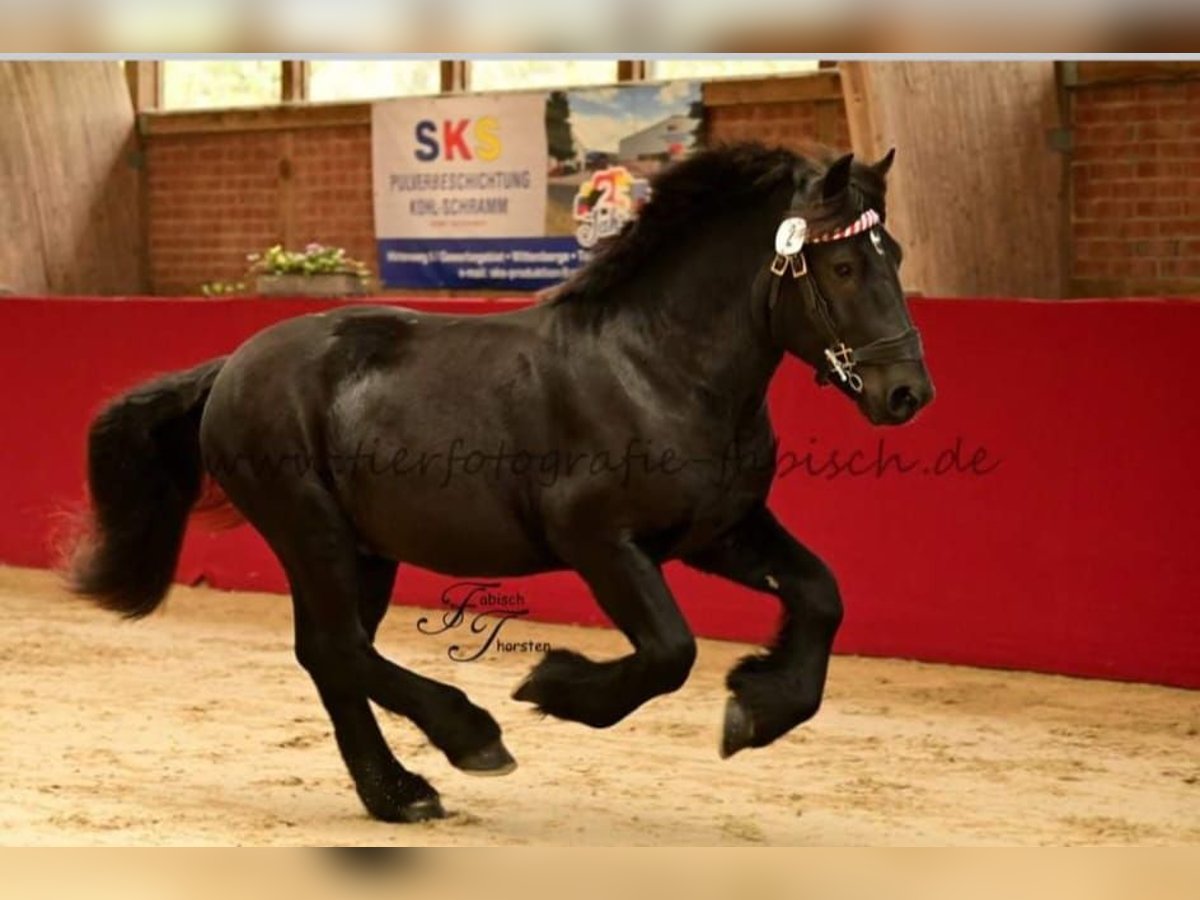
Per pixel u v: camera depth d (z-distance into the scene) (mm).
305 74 16516
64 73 16906
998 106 11875
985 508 9688
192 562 12734
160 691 9016
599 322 5891
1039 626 9539
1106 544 9328
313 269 14062
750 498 5812
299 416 6324
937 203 11555
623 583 5723
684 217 5809
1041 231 12141
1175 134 11711
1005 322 9602
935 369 9820
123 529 6840
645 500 5707
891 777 7328
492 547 6035
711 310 5754
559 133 14492
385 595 6680
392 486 6129
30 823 6062
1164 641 9180
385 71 16328
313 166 16375
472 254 15141
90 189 17125
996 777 7367
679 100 13867
